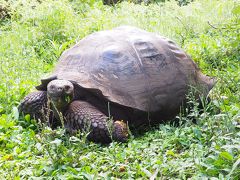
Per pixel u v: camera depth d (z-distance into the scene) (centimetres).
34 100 503
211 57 671
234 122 427
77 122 463
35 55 732
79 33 805
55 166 409
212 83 530
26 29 830
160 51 503
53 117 497
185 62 517
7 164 421
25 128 509
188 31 819
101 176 393
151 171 399
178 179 378
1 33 845
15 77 624
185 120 493
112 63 475
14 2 932
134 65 479
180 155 417
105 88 461
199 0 967
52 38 810
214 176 369
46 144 424
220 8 873
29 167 419
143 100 471
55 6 873
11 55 728
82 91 473
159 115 491
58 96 454
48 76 489
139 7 980
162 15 902
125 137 459
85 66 479
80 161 416
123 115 476
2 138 470
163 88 486
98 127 455
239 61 664
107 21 850
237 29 715
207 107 482
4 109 542
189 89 507
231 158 365
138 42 498
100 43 497
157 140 449
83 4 1028
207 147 411
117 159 420
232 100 521
